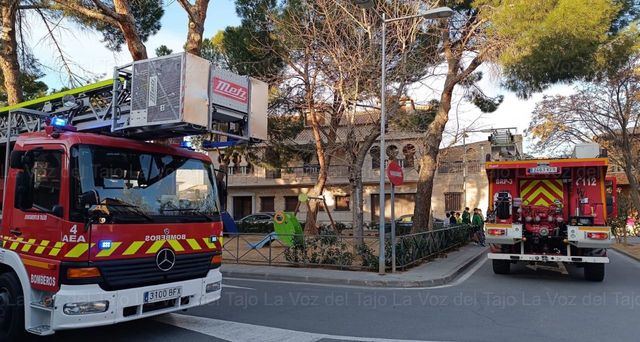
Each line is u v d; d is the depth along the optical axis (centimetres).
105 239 537
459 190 3519
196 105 598
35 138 589
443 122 1802
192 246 626
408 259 1320
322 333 648
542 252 1192
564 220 1187
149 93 612
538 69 1403
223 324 691
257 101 714
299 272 1224
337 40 1521
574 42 1335
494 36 1498
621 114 2075
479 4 1591
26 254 566
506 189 1250
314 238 1345
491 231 1179
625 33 1452
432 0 1564
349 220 3759
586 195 1191
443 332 657
